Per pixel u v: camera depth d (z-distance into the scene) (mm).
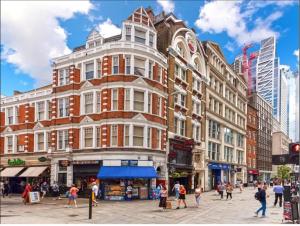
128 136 35156
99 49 37188
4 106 47625
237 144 69125
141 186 35438
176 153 41656
